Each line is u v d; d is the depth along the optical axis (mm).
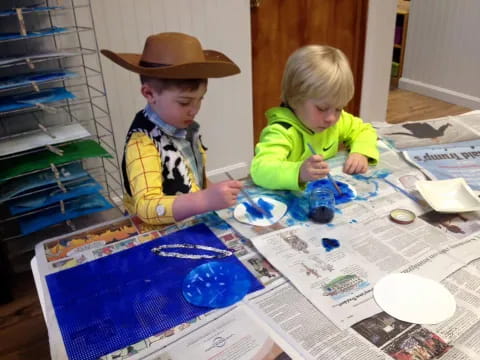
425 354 623
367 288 749
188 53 958
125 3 1892
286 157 1241
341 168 1215
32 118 1825
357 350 631
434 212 984
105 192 2107
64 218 1631
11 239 1743
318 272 790
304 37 2561
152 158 1018
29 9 1459
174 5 2004
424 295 730
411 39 3969
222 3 2117
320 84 1140
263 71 2496
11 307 1632
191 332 674
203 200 927
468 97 3635
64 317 713
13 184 1551
